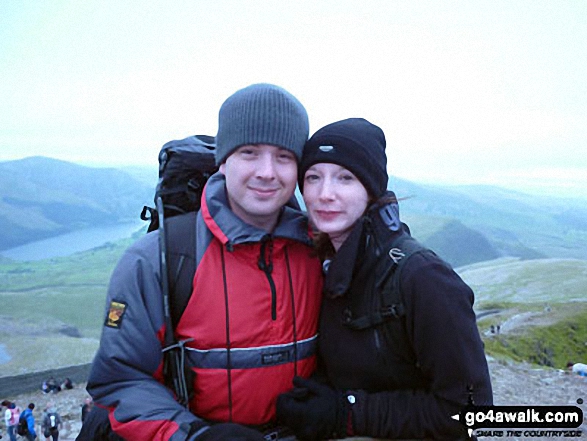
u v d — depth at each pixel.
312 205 0.96
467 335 0.86
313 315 1.02
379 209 0.96
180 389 0.92
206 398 0.93
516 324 19.69
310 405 0.92
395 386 0.95
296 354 0.98
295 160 0.96
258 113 0.90
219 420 0.94
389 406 0.91
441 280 0.87
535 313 21.61
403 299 0.89
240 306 0.92
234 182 0.92
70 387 12.46
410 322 0.88
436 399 0.88
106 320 0.91
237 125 0.91
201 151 1.10
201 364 0.92
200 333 0.92
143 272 0.92
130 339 0.89
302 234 1.01
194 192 1.08
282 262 1.00
